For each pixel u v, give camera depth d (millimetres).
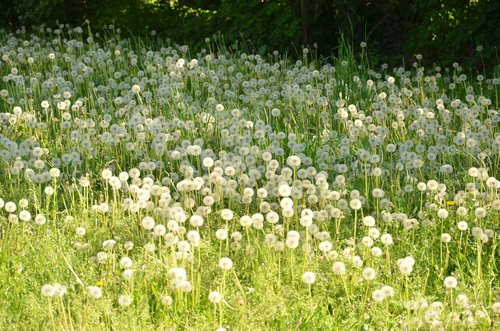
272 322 4551
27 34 13641
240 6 12203
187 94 9352
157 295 4852
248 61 11133
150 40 13031
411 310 4691
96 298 4625
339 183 6324
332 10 11961
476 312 4551
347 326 4566
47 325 4441
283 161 7211
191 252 5039
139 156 7566
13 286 4977
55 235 5684
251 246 5344
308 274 4715
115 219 6004
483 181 6613
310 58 11930
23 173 7047
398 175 6551
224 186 6449
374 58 11414
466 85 10250
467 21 10914
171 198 6246
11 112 9242
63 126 7922
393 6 11688
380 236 5762
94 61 10820
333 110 8945
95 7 13664
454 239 5738
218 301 4398
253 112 8789
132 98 9414
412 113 8398
